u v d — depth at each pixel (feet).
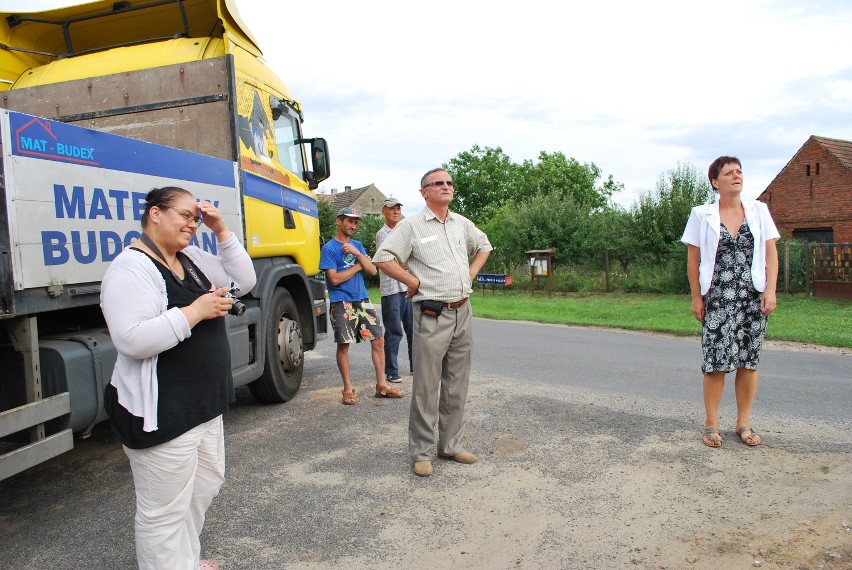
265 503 13.26
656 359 28.58
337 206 191.21
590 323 43.80
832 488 12.89
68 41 22.17
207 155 18.11
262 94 20.89
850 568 9.96
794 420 17.57
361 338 20.88
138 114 19.51
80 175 12.44
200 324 9.04
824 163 84.79
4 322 11.50
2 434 10.38
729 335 15.14
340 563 10.82
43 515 13.04
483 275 76.33
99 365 12.51
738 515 11.90
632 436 16.58
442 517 12.39
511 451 15.81
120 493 14.14
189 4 20.52
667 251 72.95
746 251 15.10
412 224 14.57
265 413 20.10
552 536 11.45
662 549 10.82
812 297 57.47
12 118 11.00
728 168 15.05
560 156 172.55
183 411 8.75
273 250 20.65
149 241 8.87
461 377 15.06
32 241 11.37
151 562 8.96
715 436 15.58
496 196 167.94
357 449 16.44
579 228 80.23
